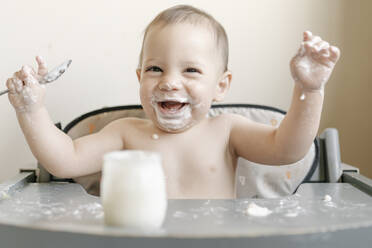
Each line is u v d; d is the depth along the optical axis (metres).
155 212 0.53
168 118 0.89
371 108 1.36
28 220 0.59
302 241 0.51
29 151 1.29
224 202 0.71
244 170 1.05
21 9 1.26
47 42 1.28
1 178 1.28
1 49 1.27
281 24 1.32
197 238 0.48
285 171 1.04
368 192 0.81
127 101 1.31
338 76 1.35
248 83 1.33
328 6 1.32
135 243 0.49
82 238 0.50
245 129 0.94
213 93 0.93
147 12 1.29
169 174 0.92
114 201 0.52
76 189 0.83
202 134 0.95
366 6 1.33
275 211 0.65
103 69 1.30
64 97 1.29
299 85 0.75
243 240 0.49
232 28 1.31
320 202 0.72
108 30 1.29
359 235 0.54
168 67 0.87
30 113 0.79
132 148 0.95
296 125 0.79
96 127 1.07
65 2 1.27
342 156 1.37
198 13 0.94
